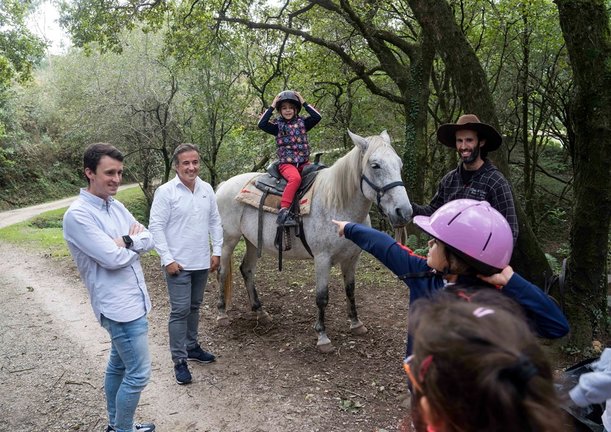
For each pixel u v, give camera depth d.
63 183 26.33
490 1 8.48
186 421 3.11
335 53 10.30
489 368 0.72
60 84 21.84
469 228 1.53
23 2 13.41
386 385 3.46
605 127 3.28
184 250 3.46
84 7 9.70
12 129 23.81
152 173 20.27
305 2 10.50
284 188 4.19
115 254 2.32
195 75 14.68
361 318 4.80
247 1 9.92
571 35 3.26
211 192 3.73
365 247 2.02
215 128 15.87
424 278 1.79
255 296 4.79
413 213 3.46
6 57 13.67
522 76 9.07
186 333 3.74
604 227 3.51
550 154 12.95
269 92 12.14
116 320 2.42
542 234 10.22
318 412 3.14
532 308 1.52
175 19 10.26
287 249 4.14
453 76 4.02
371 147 3.53
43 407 3.30
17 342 4.54
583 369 2.23
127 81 17.03
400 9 10.12
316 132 11.27
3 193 22.70
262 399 3.33
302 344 4.21
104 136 17.89
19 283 6.85
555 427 0.73
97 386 3.60
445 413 0.77
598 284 3.67
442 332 0.81
